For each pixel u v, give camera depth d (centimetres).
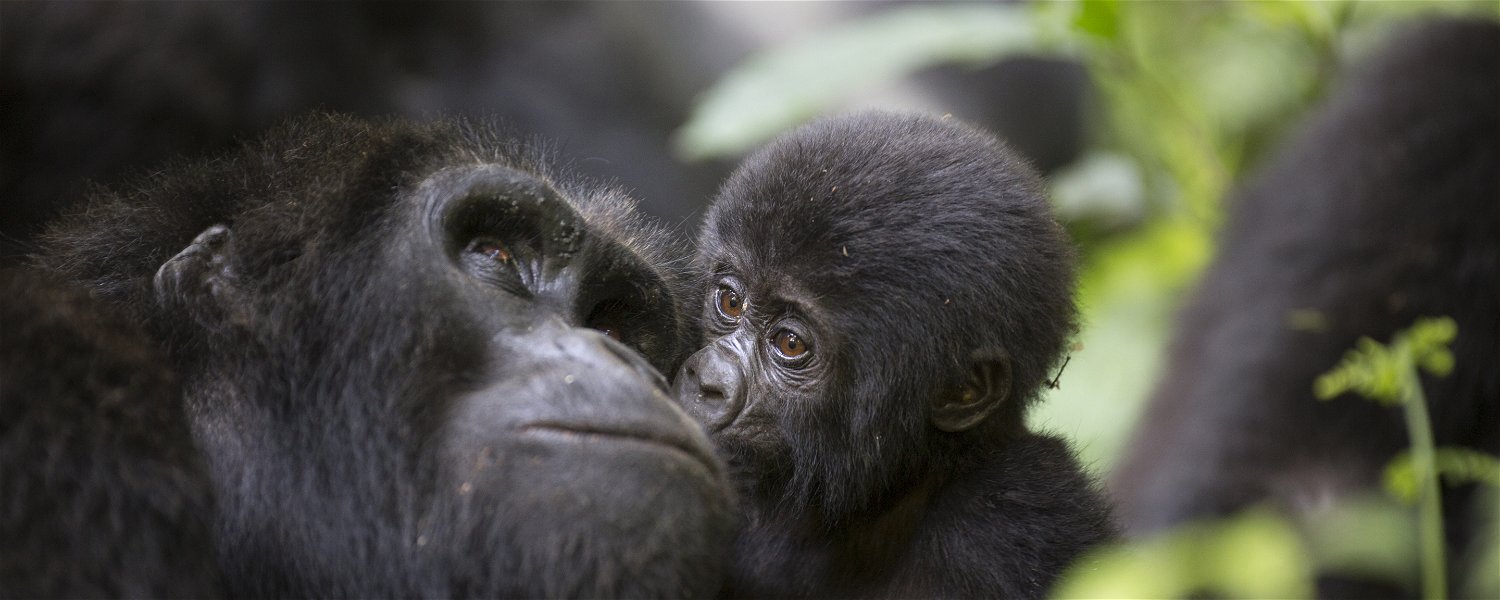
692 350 840
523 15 1686
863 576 826
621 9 1756
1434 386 1028
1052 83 2188
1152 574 555
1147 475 1150
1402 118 1141
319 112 732
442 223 605
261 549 608
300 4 1523
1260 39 1523
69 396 529
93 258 637
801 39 1888
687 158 1706
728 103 1353
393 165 623
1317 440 1048
